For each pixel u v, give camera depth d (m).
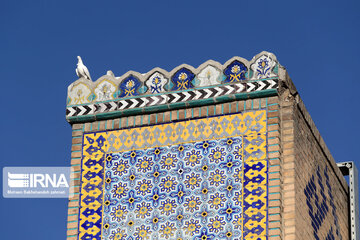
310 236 23.66
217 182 23.09
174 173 23.42
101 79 24.58
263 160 23.05
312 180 24.31
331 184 25.78
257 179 22.91
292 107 23.59
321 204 24.78
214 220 22.81
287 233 22.64
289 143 23.31
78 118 24.38
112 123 24.23
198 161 23.38
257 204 22.72
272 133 23.22
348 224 26.88
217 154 23.31
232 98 23.64
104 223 23.44
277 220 22.53
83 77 24.75
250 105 23.55
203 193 23.08
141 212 23.31
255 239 22.47
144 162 23.70
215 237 22.69
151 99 24.11
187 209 23.05
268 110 23.42
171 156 23.58
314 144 24.72
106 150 24.05
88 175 23.91
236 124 23.47
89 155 24.08
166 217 23.12
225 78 23.83
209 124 23.62
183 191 23.22
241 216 22.70
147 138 23.89
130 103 24.20
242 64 23.83
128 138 24.02
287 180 23.05
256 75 23.67
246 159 23.12
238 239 22.55
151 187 23.45
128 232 23.23
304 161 23.89
